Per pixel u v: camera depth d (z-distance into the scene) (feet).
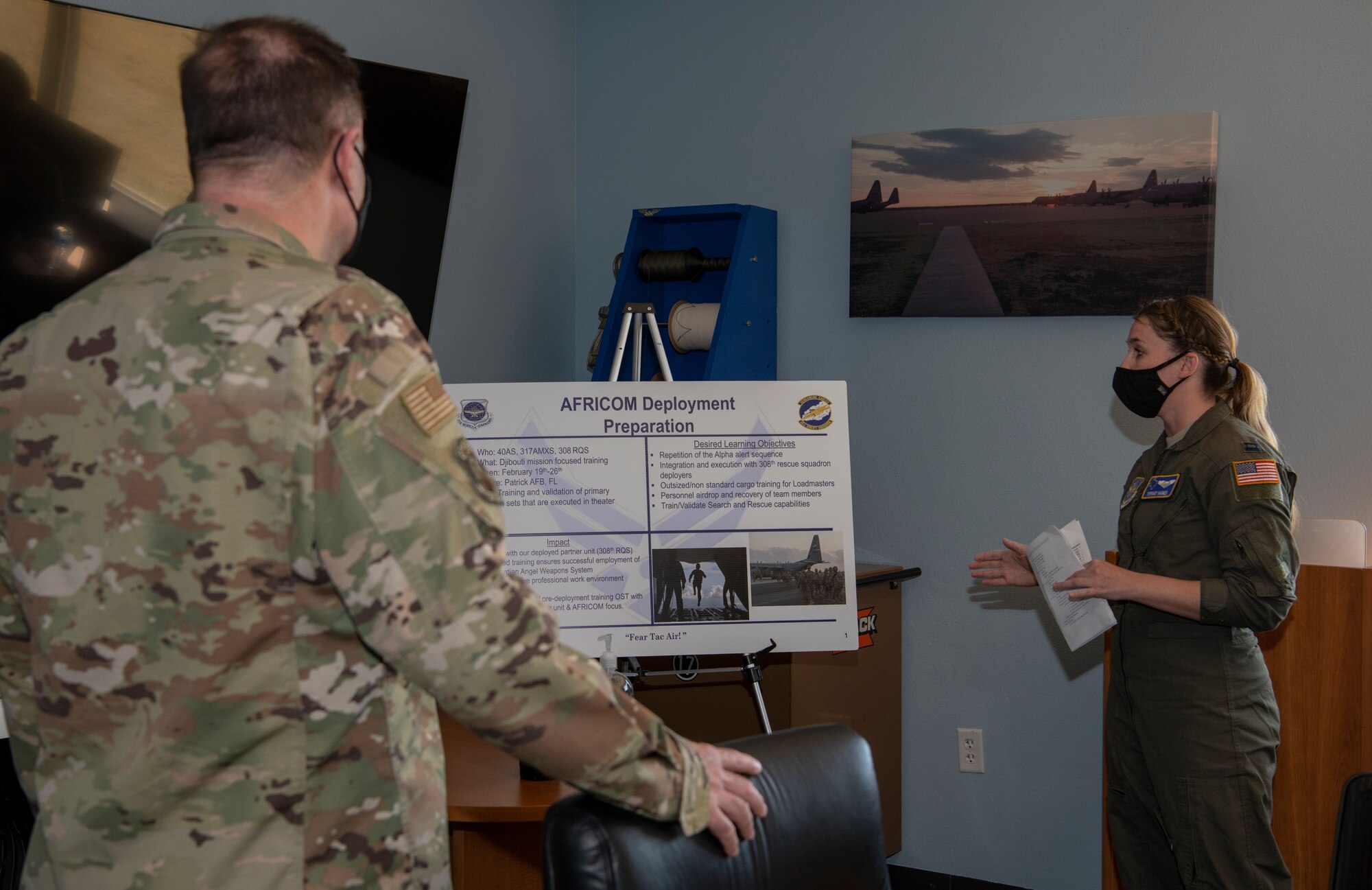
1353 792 5.02
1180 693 6.95
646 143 11.79
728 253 11.35
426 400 3.10
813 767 4.22
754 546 7.32
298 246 3.34
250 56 3.30
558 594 7.21
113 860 3.07
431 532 2.99
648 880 3.53
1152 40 9.47
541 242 11.69
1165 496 7.18
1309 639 7.71
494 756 6.65
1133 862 7.62
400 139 9.03
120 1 7.49
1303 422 9.07
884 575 10.06
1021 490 10.11
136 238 7.30
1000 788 10.28
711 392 7.41
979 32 10.12
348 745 3.21
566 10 11.93
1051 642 10.03
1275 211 9.11
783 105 11.04
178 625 3.00
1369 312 8.80
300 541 3.01
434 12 10.08
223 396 3.00
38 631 3.09
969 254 10.12
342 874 3.23
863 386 10.78
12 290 6.70
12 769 6.56
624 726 3.30
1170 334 7.30
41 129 6.70
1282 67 9.03
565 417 7.34
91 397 3.07
